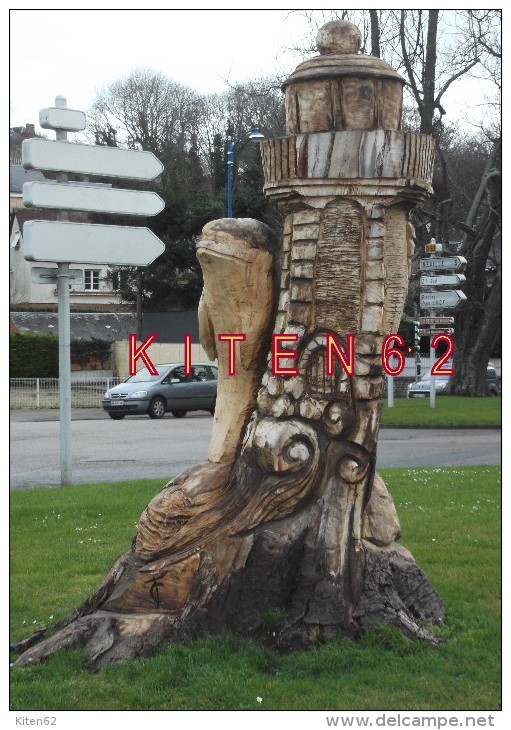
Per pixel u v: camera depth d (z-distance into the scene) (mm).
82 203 12141
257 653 5449
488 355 32438
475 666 5488
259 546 5586
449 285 23125
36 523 10328
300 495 5684
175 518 5891
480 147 36750
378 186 5688
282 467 5668
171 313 42156
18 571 8266
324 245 5750
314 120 5758
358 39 5957
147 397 27234
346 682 5219
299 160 5711
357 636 5582
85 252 12281
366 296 5719
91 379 35281
